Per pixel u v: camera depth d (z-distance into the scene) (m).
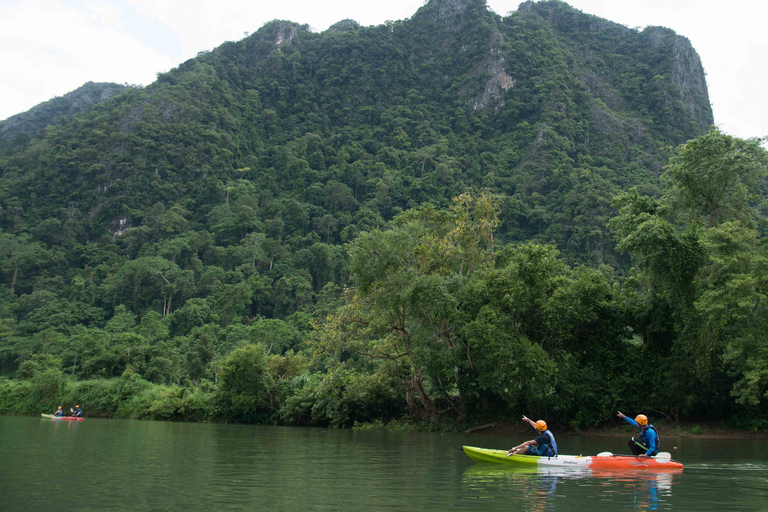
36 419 37.53
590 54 192.38
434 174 143.00
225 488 9.87
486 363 24.44
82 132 157.62
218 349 68.94
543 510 8.00
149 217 133.12
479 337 24.27
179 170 148.38
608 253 108.94
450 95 188.75
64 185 145.50
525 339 24.77
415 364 26.70
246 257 114.75
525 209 127.25
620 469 12.81
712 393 25.92
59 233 131.25
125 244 127.38
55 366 56.28
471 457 14.73
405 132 173.00
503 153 156.38
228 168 156.75
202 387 46.22
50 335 83.81
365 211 131.38
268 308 102.31
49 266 119.25
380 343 30.67
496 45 189.62
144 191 141.12
